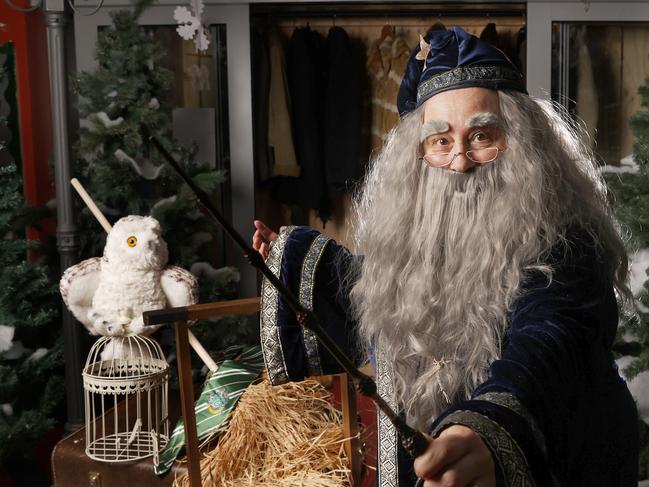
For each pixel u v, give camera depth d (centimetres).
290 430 214
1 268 304
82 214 331
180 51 356
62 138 323
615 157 362
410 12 418
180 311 178
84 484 238
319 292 163
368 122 438
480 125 134
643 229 297
